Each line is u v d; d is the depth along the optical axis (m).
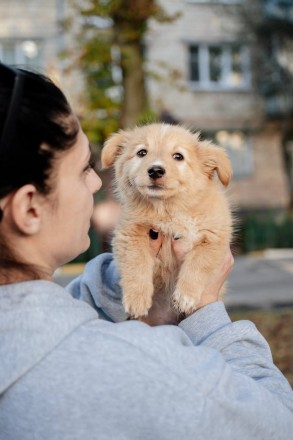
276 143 18.50
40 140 1.05
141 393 0.98
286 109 17.05
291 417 1.14
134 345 1.02
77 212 1.16
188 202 2.25
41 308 1.01
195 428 0.98
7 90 1.01
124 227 2.28
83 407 0.97
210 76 17.84
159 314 2.24
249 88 18.02
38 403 0.97
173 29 17.09
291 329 5.39
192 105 17.67
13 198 1.03
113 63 8.41
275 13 16.14
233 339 1.31
